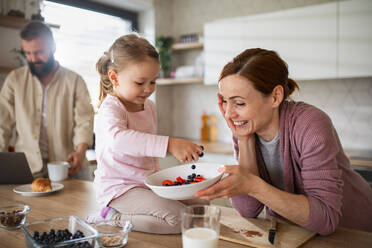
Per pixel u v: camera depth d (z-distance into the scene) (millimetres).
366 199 1220
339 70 2510
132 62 1048
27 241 787
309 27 2617
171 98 3859
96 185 1106
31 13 2543
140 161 1104
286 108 1072
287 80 1083
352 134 2803
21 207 1049
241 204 1104
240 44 2979
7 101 2055
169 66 3564
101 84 1263
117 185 1035
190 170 1102
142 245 846
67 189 1542
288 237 913
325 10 2537
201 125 3666
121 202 995
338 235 952
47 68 2055
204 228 704
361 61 2412
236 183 889
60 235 776
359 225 1202
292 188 1111
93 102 3240
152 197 975
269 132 1110
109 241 800
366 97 2719
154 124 1294
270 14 2799
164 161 2990
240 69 962
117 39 1140
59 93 2125
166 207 955
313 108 1043
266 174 1216
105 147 1065
